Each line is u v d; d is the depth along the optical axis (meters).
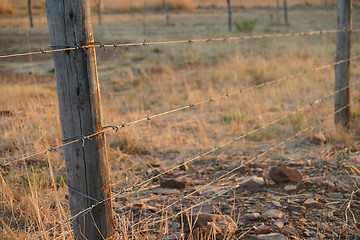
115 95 9.67
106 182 2.33
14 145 4.80
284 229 2.90
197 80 11.41
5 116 6.11
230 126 6.62
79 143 2.17
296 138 5.82
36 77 10.84
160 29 29.20
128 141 5.43
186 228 2.92
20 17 14.45
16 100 7.50
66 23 2.02
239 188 3.92
